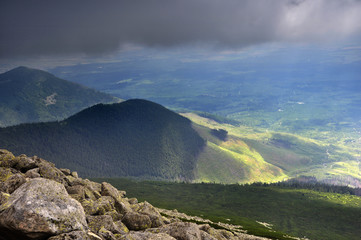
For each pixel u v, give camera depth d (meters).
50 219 16.52
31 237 15.94
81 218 18.56
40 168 34.81
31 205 16.59
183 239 24.47
